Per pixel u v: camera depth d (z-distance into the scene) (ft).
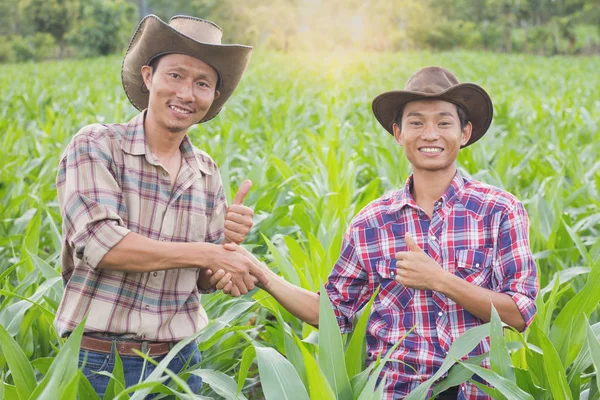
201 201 8.65
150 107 8.37
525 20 250.16
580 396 8.55
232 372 11.14
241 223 8.42
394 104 8.64
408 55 142.10
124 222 8.13
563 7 238.68
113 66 123.24
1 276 9.56
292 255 11.93
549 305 9.63
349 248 8.92
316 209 15.70
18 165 20.63
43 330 10.42
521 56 158.20
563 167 16.11
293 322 11.30
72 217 7.85
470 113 8.64
